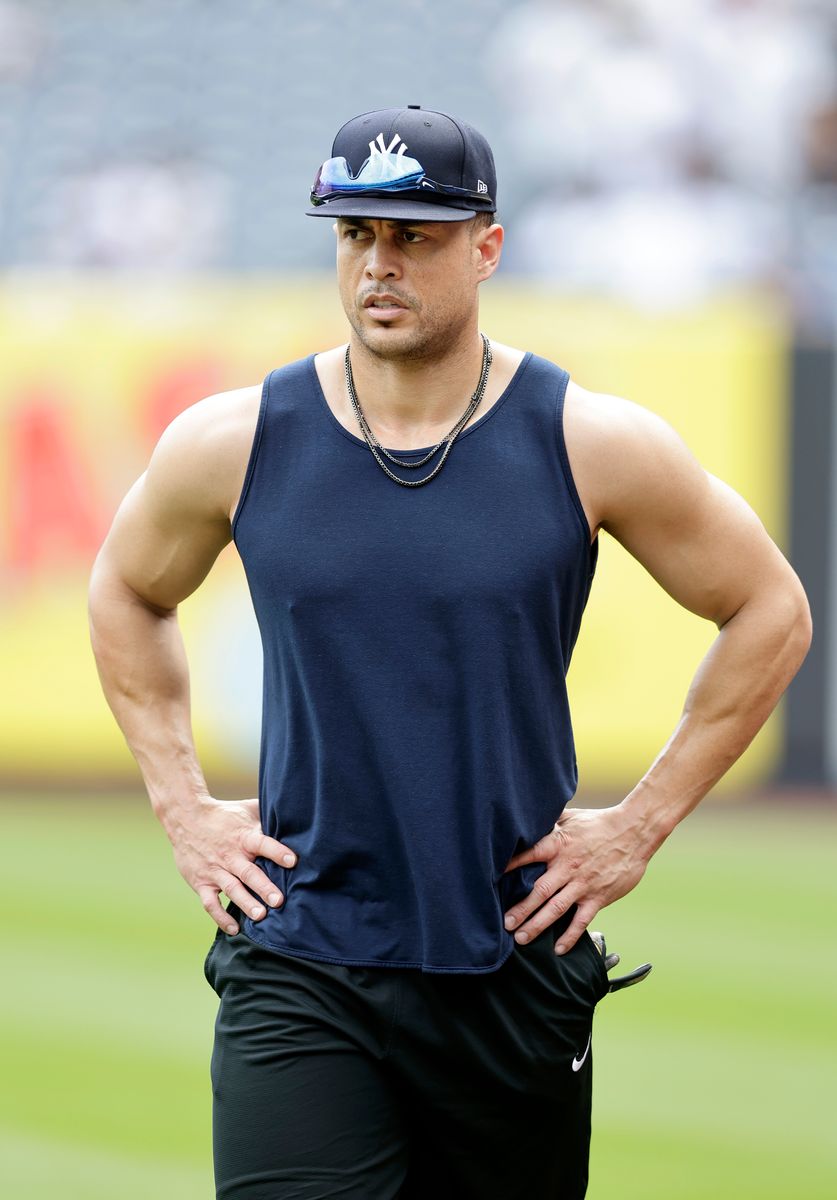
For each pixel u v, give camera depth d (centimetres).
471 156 862
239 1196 877
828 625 3347
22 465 3566
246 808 962
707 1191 1514
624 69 4572
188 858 956
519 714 891
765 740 3400
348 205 847
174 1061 1903
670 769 942
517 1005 913
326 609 876
